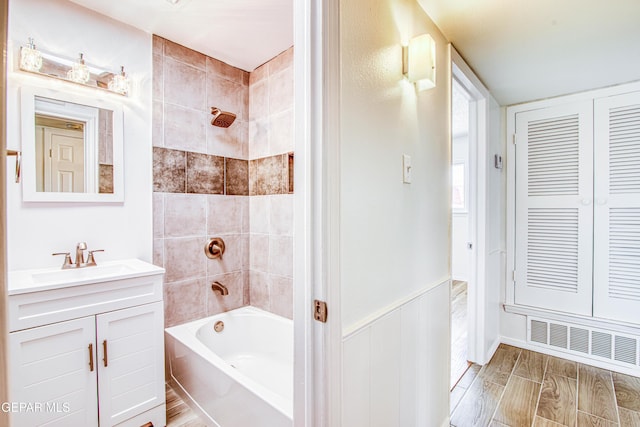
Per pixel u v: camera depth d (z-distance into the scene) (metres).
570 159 2.27
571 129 2.26
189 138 2.10
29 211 1.52
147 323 1.54
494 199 2.41
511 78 2.03
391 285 1.09
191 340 1.80
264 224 2.35
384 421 1.04
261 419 1.25
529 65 1.85
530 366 2.19
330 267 0.78
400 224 1.15
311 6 0.77
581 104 2.22
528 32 1.49
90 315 1.36
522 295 2.49
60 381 1.28
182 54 2.06
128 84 1.81
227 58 2.24
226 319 2.20
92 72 1.70
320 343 0.78
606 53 1.70
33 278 1.42
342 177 0.84
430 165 1.40
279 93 2.21
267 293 2.33
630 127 2.04
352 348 0.88
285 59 2.15
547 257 2.38
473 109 2.22
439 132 1.49
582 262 2.22
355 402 0.89
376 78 1.00
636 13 1.33
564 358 2.29
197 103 2.13
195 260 2.13
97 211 1.72
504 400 1.79
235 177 2.37
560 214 2.31
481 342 2.21
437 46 1.45
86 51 1.68
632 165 2.04
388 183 1.06
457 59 1.65
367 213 0.95
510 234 2.54
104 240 1.75
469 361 2.27
